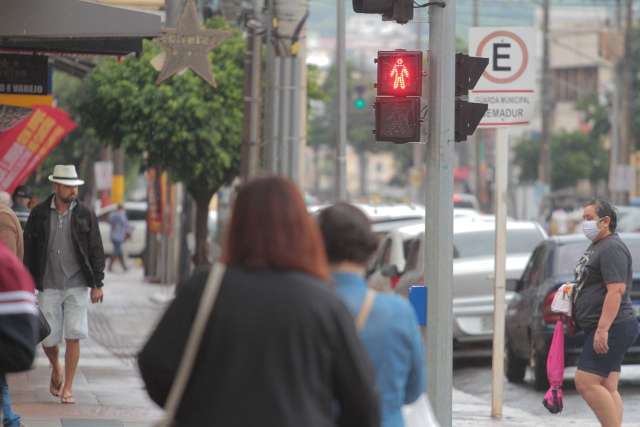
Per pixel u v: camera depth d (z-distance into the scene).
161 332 12.33
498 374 35.22
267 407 11.62
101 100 66.69
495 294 35.03
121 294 84.00
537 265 43.78
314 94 73.69
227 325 11.86
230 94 66.00
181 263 84.06
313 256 12.26
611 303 27.34
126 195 167.62
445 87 28.06
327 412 11.80
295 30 54.06
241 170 58.00
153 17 33.91
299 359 11.71
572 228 122.69
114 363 45.66
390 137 28.27
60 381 35.50
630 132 132.38
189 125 66.00
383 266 53.25
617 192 132.00
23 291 13.27
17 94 42.16
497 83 34.38
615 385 28.03
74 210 34.31
